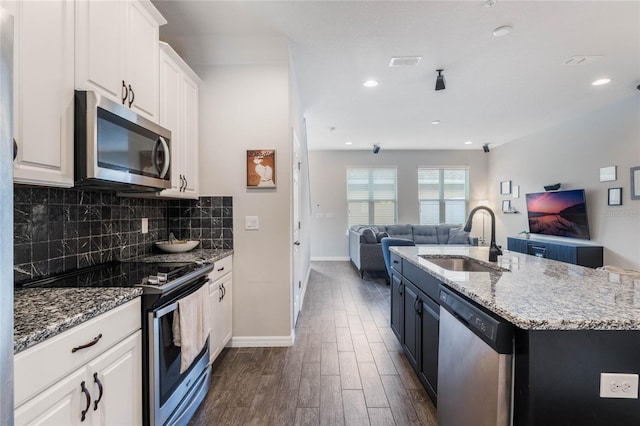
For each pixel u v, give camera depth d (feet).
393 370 7.51
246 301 8.86
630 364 3.21
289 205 8.83
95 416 3.56
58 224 5.25
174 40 8.50
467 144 22.40
